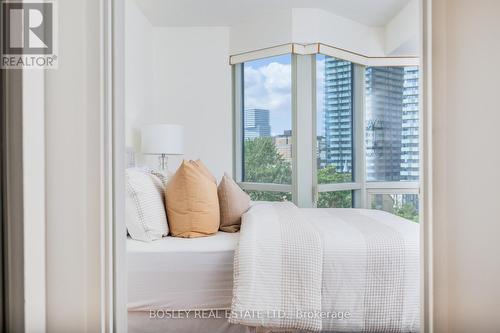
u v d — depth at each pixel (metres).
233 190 2.20
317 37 3.65
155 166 3.85
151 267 1.68
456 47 0.82
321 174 3.91
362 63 4.07
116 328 0.89
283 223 1.92
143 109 3.63
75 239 0.83
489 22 0.81
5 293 0.74
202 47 4.03
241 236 1.71
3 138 0.74
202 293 1.68
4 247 0.74
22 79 0.74
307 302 1.58
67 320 0.82
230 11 3.67
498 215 0.81
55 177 0.82
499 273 0.81
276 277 1.61
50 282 0.82
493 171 0.82
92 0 0.83
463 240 0.82
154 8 3.54
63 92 0.82
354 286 1.67
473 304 0.82
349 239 1.74
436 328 0.83
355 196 4.21
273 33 3.71
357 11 3.73
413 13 3.46
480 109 0.82
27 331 0.75
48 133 0.82
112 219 0.88
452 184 0.83
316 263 1.63
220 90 4.04
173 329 1.67
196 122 4.05
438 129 0.83
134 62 3.38
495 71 0.81
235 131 4.09
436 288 0.84
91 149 0.83
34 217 0.77
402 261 1.69
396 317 1.66
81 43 0.83
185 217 1.91
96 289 0.83
